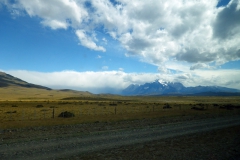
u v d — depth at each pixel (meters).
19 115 42.12
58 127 24.84
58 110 56.47
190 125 26.89
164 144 15.94
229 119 34.34
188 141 17.08
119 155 12.65
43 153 13.04
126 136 19.06
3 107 72.38
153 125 26.61
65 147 14.66
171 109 59.44
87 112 49.47
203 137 18.88
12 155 12.50
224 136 19.34
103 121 31.05
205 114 43.31
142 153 13.17
